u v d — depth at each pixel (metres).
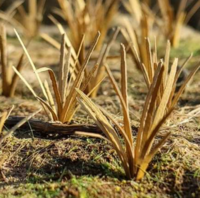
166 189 1.06
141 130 1.04
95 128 1.16
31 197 1.04
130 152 1.05
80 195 1.03
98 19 1.88
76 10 1.76
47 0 3.20
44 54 1.94
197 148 1.13
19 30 2.53
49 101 1.20
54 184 1.06
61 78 1.20
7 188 1.06
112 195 1.04
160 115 1.04
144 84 1.49
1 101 1.37
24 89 1.48
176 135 1.16
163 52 1.78
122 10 2.98
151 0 3.13
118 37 2.23
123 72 1.05
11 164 1.11
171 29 1.91
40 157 1.12
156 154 1.11
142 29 1.55
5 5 3.21
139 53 1.57
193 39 2.11
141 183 1.06
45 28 2.72
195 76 1.51
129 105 1.34
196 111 1.28
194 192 1.05
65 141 1.15
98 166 1.09
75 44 1.75
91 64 1.62
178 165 1.08
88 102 1.05
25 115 1.27
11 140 1.16
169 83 1.04
